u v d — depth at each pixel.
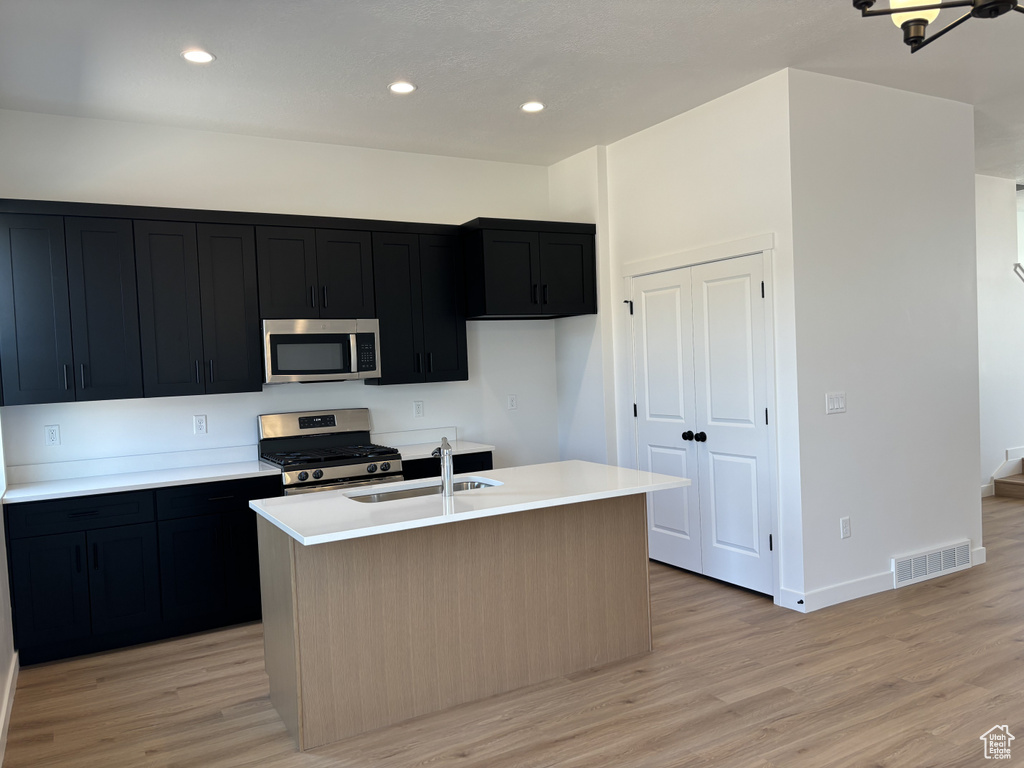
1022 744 2.56
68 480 3.97
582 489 3.10
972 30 3.43
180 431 4.34
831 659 3.32
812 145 3.90
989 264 6.60
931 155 4.43
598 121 4.55
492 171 5.38
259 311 4.25
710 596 4.23
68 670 3.51
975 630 3.59
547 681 3.22
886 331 4.23
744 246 4.08
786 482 3.96
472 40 3.29
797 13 3.17
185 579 3.89
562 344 5.58
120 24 2.98
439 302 4.85
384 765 2.59
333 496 3.16
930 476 4.47
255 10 2.91
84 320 3.81
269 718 2.96
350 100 3.98
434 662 2.97
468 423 5.30
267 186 4.61
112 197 4.18
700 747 2.62
